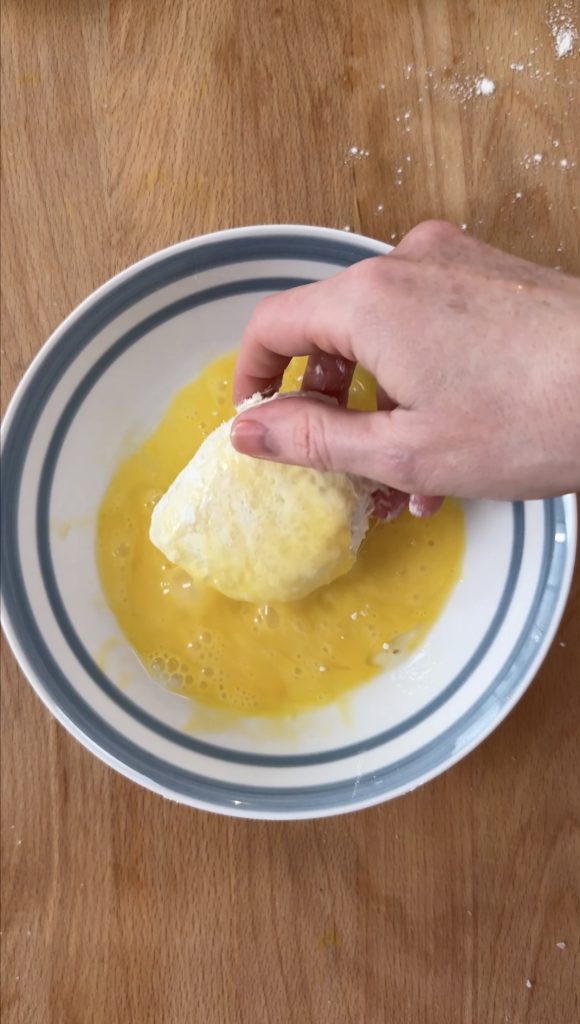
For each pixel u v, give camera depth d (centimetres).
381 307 30
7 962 39
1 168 39
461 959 38
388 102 39
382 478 31
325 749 38
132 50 40
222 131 39
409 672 39
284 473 36
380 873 39
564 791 39
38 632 37
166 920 39
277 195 39
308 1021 38
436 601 39
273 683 39
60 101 39
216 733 39
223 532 36
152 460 40
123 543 40
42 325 39
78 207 39
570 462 29
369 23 39
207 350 40
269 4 39
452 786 39
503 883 39
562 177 39
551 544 37
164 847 39
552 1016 38
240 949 39
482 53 39
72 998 38
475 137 39
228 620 40
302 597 39
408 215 39
